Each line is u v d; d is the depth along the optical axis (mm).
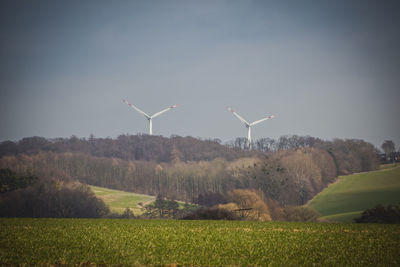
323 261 62375
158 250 70062
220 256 65625
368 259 63875
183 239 84375
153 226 116875
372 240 84875
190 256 65188
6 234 89562
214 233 97312
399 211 199875
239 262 61219
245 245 76875
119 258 62688
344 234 97812
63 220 146500
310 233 100000
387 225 134500
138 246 73688
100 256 63812
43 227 108875
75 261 60625
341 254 67875
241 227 118438
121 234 91625
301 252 69688
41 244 74812
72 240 80438
